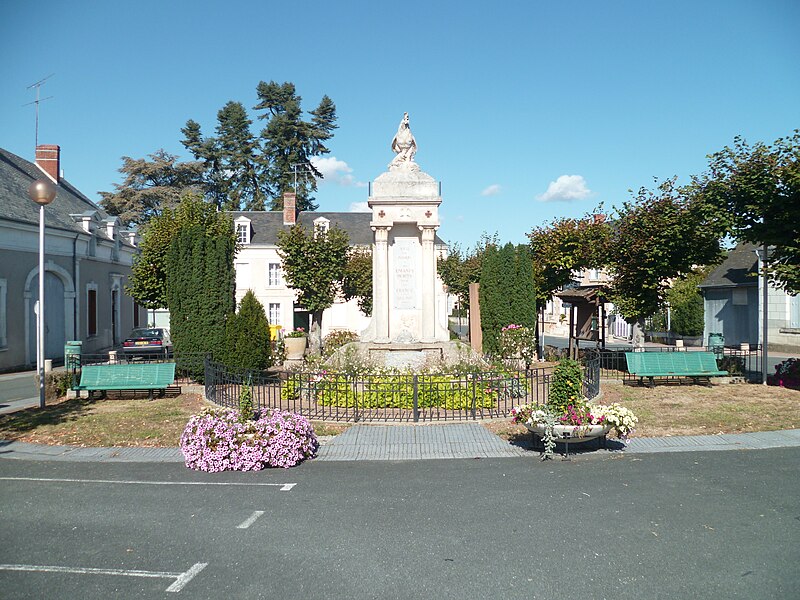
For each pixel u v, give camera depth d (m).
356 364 13.44
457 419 11.31
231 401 13.20
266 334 15.96
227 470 8.57
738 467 8.39
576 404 9.17
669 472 8.16
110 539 5.98
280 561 5.41
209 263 16.34
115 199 51.91
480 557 5.44
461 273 41.12
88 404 13.78
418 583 4.95
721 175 15.77
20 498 7.36
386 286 14.89
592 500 7.01
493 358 17.91
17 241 25.19
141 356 23.12
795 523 6.21
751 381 16.17
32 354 26.11
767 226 15.04
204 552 5.62
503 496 7.20
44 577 5.14
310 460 9.09
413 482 7.85
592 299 22.33
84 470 8.70
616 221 20.78
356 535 6.00
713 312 32.75
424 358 14.14
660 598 4.67
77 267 30.08
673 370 15.20
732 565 5.23
